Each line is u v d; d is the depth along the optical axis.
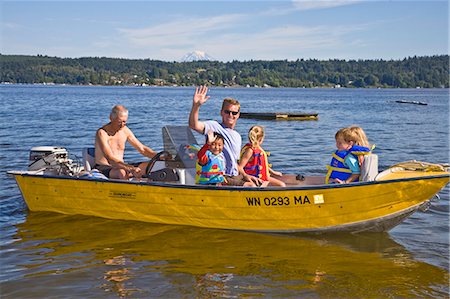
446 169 6.60
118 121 7.59
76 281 5.10
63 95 79.44
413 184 6.29
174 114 35.31
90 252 5.97
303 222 6.65
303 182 7.67
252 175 7.00
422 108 51.25
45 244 6.25
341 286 5.02
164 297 4.75
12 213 7.70
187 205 6.89
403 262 5.70
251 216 6.73
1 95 72.56
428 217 7.55
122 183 7.12
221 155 6.93
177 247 6.19
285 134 21.25
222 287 4.97
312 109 49.50
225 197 6.68
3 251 5.98
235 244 6.34
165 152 7.52
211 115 34.47
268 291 4.89
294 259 5.79
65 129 21.25
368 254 5.98
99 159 7.73
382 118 33.84
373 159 6.41
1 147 14.75
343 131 6.71
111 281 5.10
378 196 6.37
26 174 7.72
